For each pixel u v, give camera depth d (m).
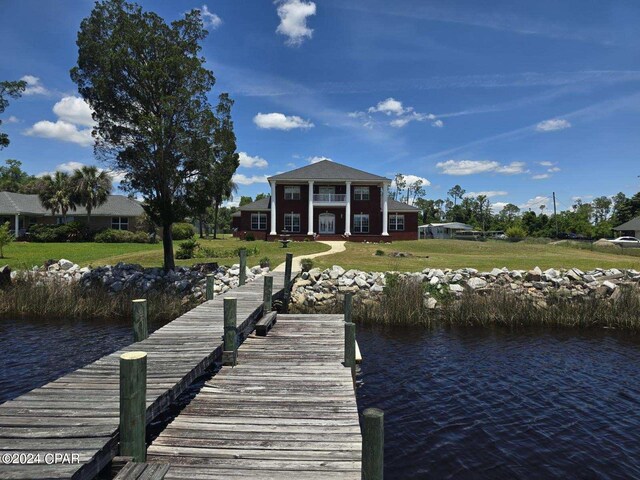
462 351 12.50
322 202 44.44
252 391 6.57
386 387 9.71
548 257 28.31
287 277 15.49
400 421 8.05
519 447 7.14
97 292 17.89
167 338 8.64
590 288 17.80
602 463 6.71
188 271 20.08
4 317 16.31
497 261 25.53
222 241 41.41
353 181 43.59
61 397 5.41
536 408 8.70
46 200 43.06
